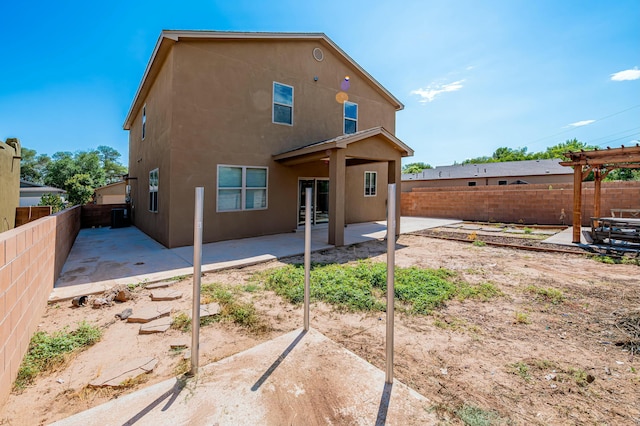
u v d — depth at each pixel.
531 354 2.90
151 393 2.22
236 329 3.44
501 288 4.87
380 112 14.34
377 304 4.14
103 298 4.24
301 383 2.35
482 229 12.26
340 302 4.19
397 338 3.23
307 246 3.27
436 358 2.83
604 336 3.25
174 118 7.97
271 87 10.07
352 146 8.58
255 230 9.77
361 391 2.26
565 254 7.48
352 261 6.70
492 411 2.10
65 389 2.34
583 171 8.73
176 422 1.93
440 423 1.96
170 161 7.95
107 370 2.59
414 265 6.36
